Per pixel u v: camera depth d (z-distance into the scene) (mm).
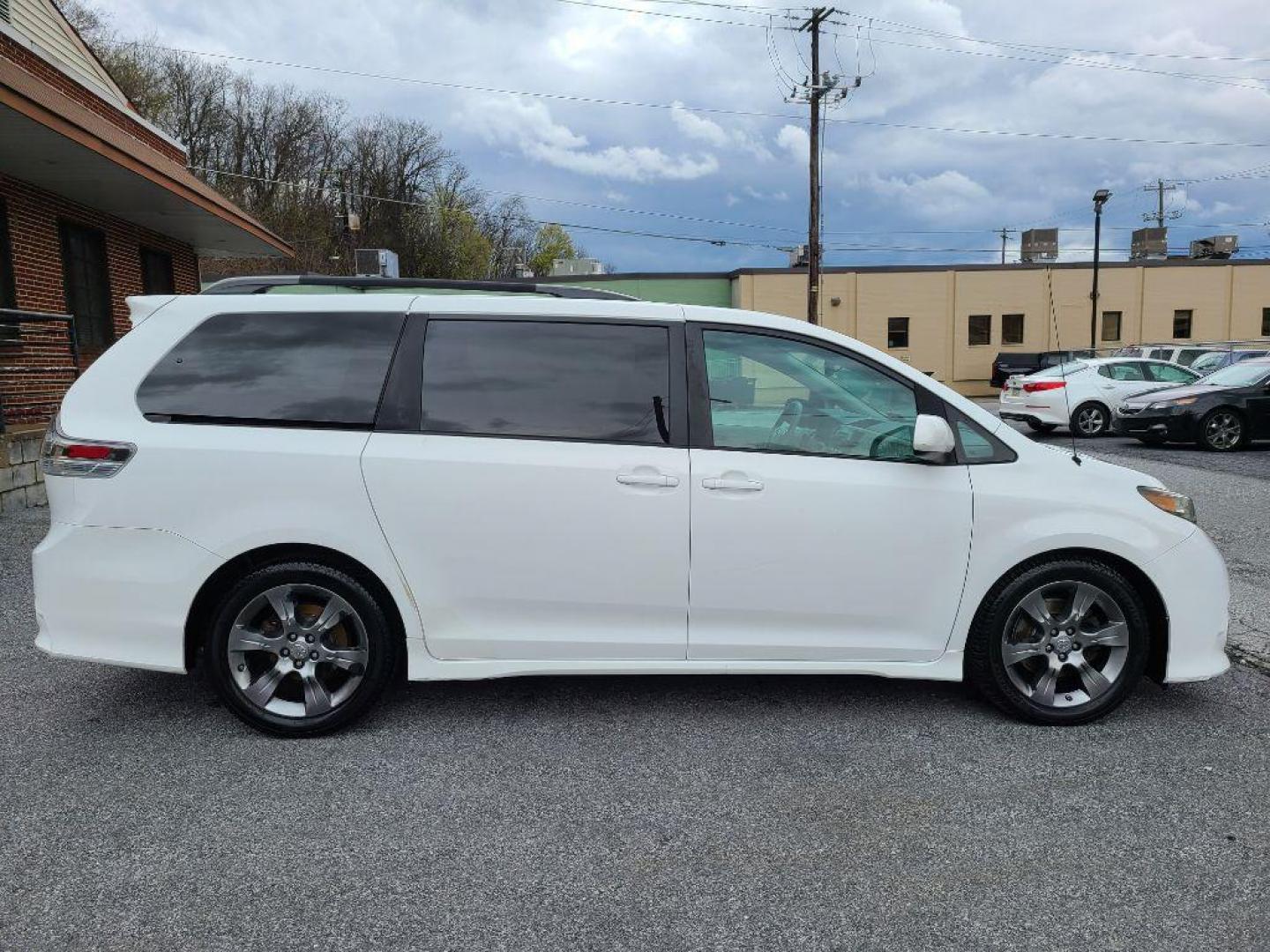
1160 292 39312
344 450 3398
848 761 3350
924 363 38844
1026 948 2301
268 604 3461
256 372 3496
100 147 9641
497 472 3418
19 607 5219
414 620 3453
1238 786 3162
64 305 12000
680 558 3479
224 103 56594
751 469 3492
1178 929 2379
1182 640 3654
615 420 3518
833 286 38344
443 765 3287
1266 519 8008
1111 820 2934
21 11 13336
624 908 2459
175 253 16031
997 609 3586
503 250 70500
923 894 2533
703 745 3479
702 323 3639
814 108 28203
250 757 3336
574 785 3146
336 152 60281
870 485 3525
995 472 3613
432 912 2432
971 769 3289
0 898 2463
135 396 3451
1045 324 39062
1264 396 13344
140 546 3350
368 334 3549
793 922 2404
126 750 3387
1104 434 16453
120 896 2486
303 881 2564
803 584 3523
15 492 8086
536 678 4168
